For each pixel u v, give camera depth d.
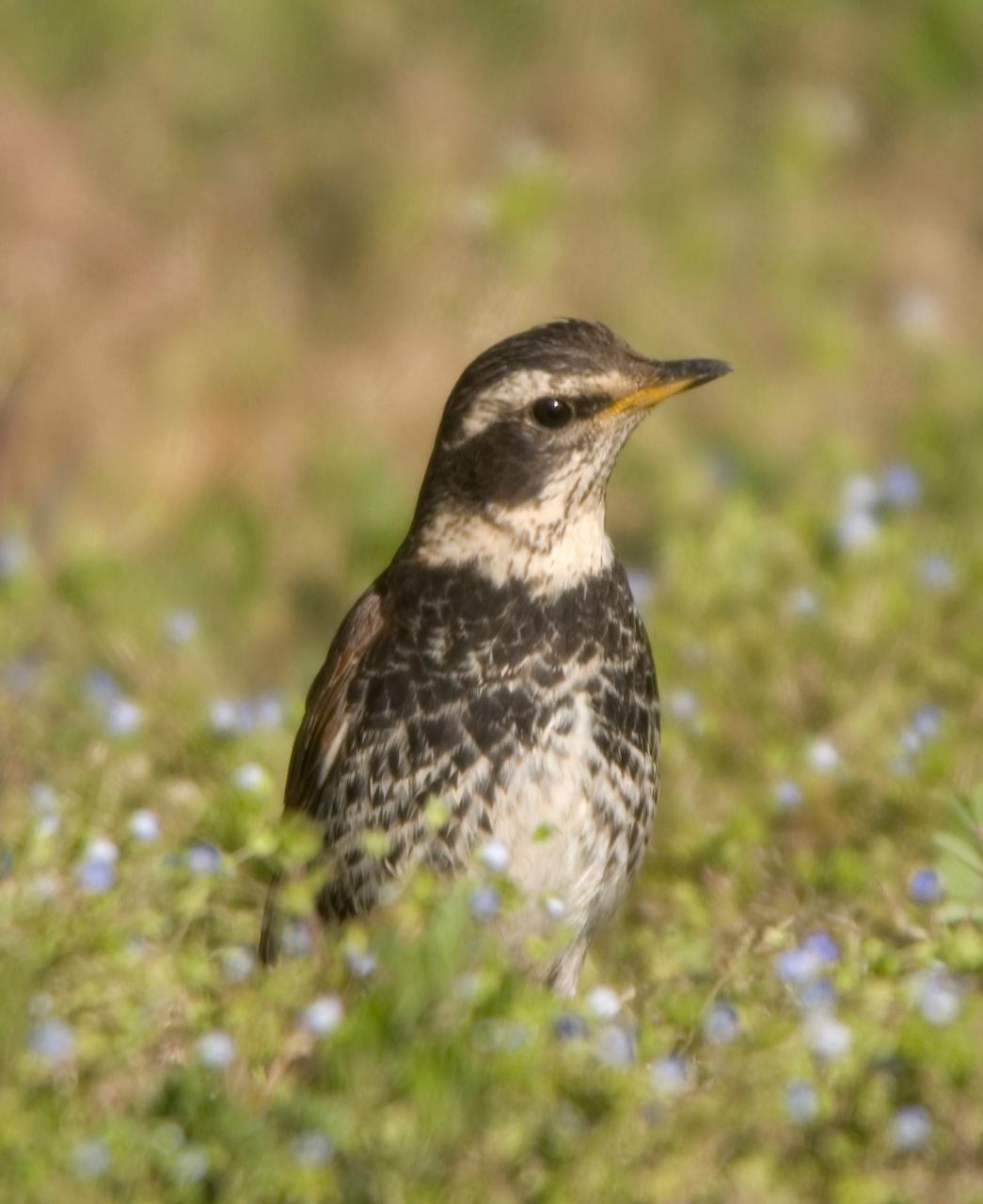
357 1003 8.48
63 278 20.08
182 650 14.28
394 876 9.63
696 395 18.73
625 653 9.81
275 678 15.76
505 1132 7.71
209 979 8.86
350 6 23.44
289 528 17.25
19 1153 7.69
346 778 9.73
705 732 12.16
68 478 18.31
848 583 13.53
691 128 22.08
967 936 9.42
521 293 19.67
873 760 11.85
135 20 23.31
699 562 13.84
